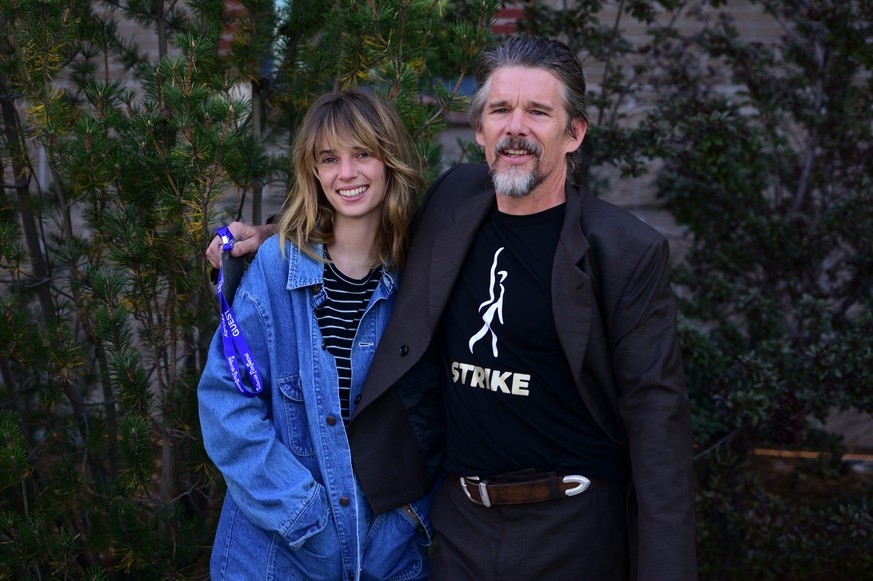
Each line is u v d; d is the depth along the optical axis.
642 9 4.27
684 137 4.04
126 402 2.57
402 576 2.33
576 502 2.04
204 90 2.37
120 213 2.52
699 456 3.80
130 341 2.63
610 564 2.07
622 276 1.96
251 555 2.19
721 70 4.92
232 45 2.67
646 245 1.97
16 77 2.50
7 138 2.84
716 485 3.87
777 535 3.81
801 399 3.65
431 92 3.23
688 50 4.68
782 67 4.55
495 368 2.05
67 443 3.12
